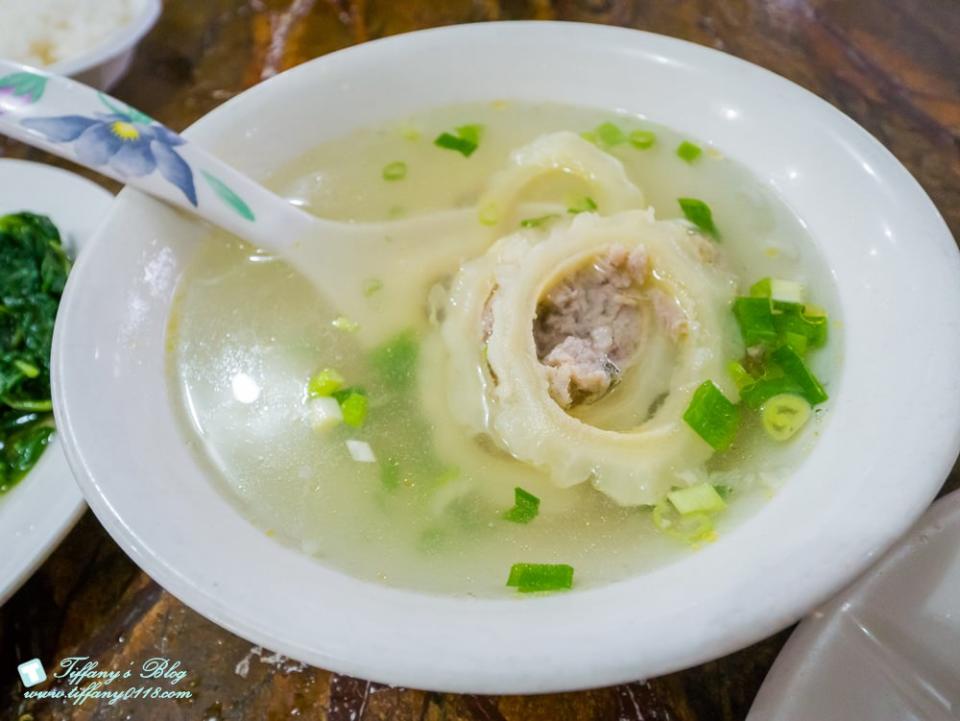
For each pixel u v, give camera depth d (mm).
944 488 170
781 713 130
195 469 164
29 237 232
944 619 143
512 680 112
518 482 168
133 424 159
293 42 305
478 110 238
